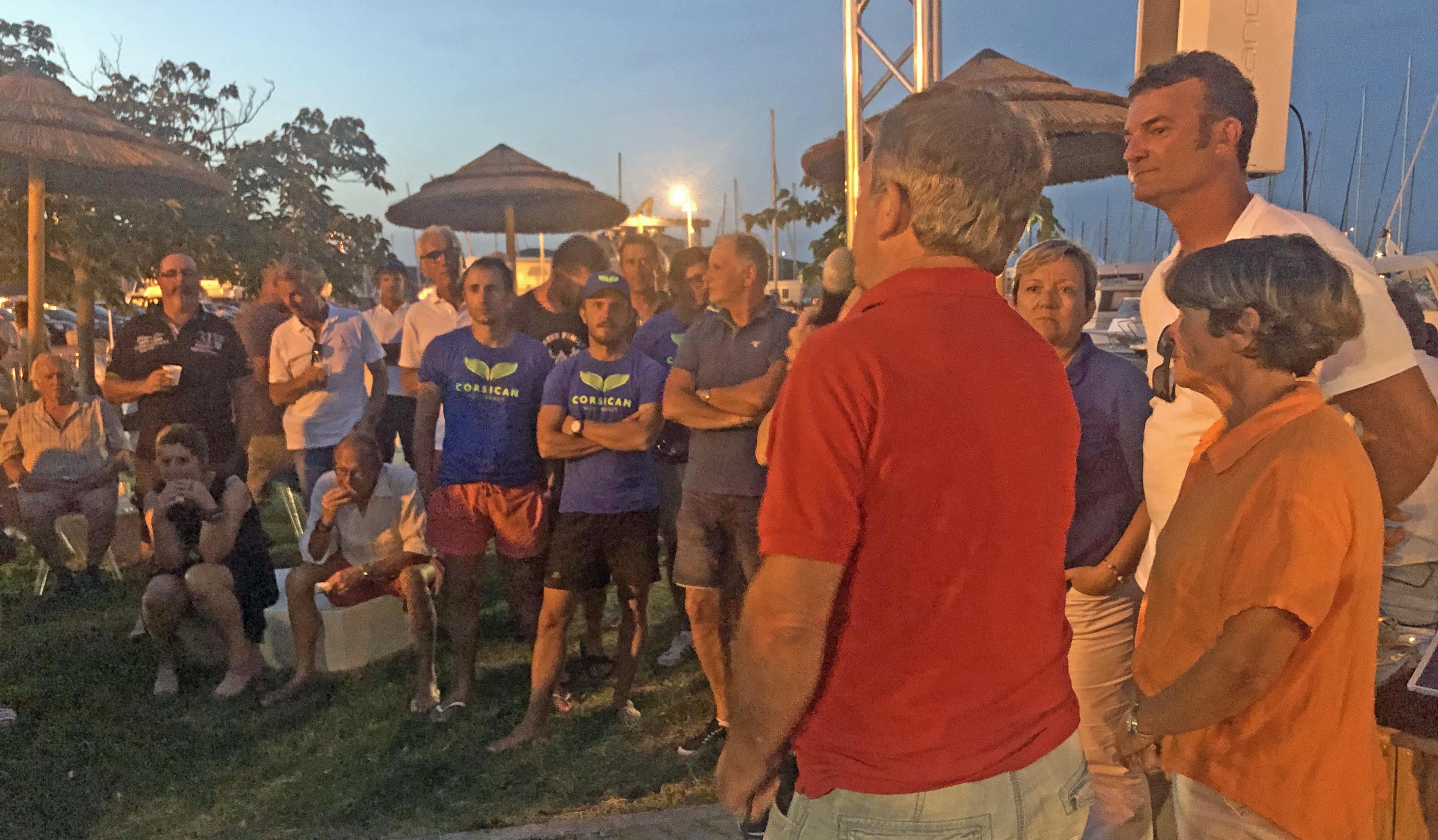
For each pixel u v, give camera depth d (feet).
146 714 12.14
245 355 15.69
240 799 10.07
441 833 9.34
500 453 11.72
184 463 12.41
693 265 13.57
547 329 15.64
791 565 3.55
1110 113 15.83
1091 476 7.44
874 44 14.19
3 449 16.78
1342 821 4.76
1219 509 4.92
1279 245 4.86
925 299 3.80
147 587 12.38
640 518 11.18
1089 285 7.78
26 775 10.55
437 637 14.60
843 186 21.76
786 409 3.66
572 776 10.48
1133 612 7.37
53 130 17.03
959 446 3.59
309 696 12.66
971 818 3.76
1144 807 7.33
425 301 17.69
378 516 12.66
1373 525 4.65
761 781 3.79
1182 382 5.34
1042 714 4.01
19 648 14.30
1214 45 8.44
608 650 14.19
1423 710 5.73
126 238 24.59
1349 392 5.68
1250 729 4.88
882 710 3.74
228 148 30.91
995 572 3.74
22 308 23.65
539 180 21.26
